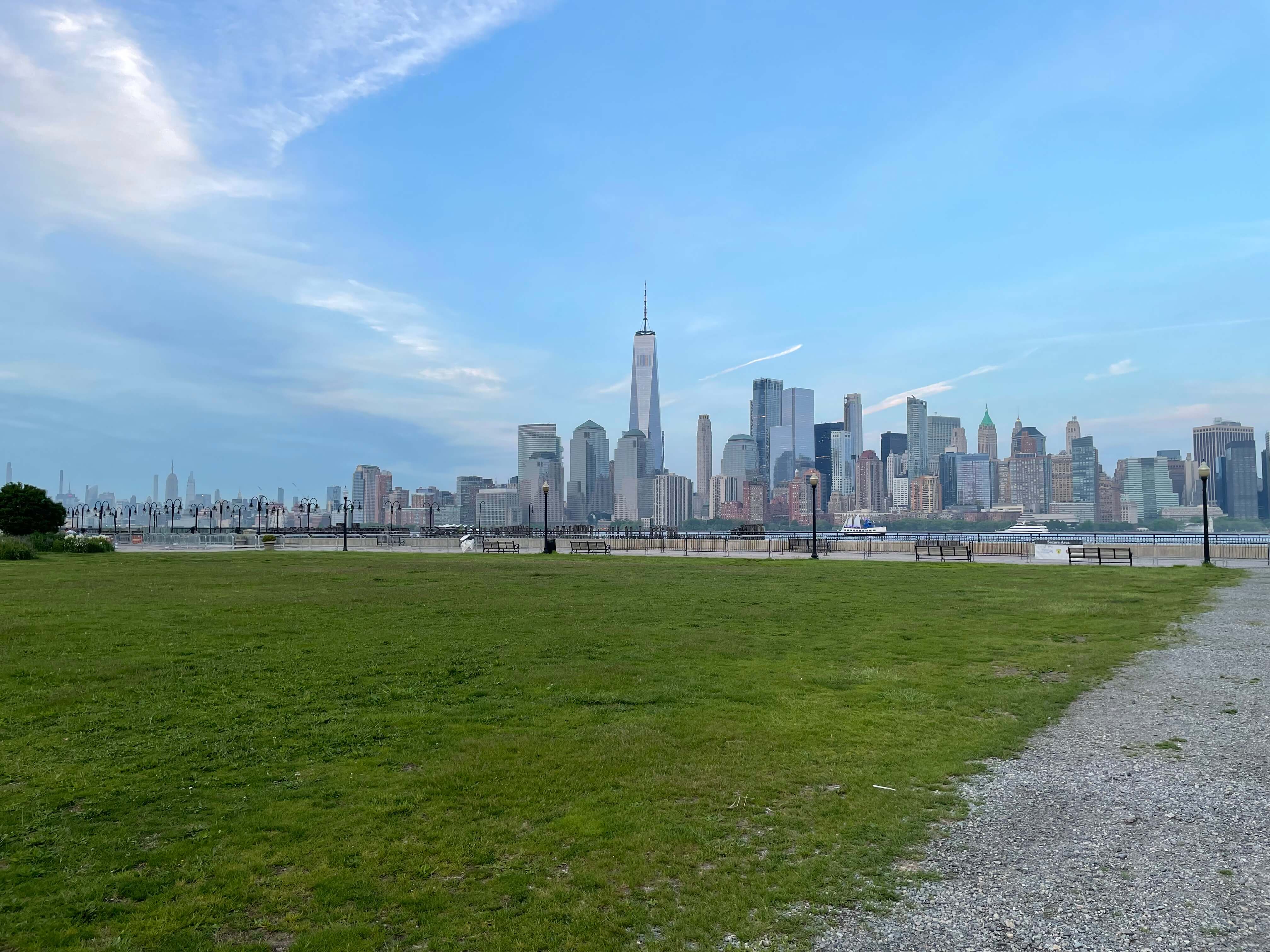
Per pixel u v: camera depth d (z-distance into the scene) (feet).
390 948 18.83
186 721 37.24
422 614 71.36
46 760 31.78
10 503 203.62
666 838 24.66
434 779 29.71
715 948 18.76
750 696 41.78
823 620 67.82
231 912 20.52
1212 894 20.80
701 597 84.12
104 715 38.01
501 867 22.89
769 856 23.50
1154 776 29.66
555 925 19.76
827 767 31.07
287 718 37.88
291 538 247.09
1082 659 50.96
